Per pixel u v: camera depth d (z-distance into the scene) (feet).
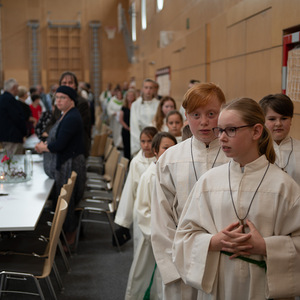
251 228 5.70
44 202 12.03
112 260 14.46
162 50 33.96
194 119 6.79
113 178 19.12
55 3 65.10
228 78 17.70
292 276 5.64
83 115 18.66
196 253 6.09
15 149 22.75
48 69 65.77
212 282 6.03
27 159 15.11
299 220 5.61
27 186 14.03
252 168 5.89
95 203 15.80
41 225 13.44
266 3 13.61
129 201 12.12
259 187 5.82
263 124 5.91
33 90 36.32
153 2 38.91
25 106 27.07
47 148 14.51
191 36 23.76
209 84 6.73
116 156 19.33
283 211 5.69
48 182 14.66
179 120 13.89
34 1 64.64
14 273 10.13
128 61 65.16
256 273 5.78
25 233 12.67
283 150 8.66
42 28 65.10
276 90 12.97
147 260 9.82
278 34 12.75
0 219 10.46
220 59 18.72
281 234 5.80
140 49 49.80
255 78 14.71
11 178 14.74
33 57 65.00
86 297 11.80
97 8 65.87
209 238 5.97
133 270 9.98
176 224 7.22
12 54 64.75
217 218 6.03
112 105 39.47
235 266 5.86
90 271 13.55
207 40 20.63
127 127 25.88
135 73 54.95
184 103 6.76
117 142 38.60
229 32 17.40
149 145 12.00
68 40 65.77
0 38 64.08
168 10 31.30
